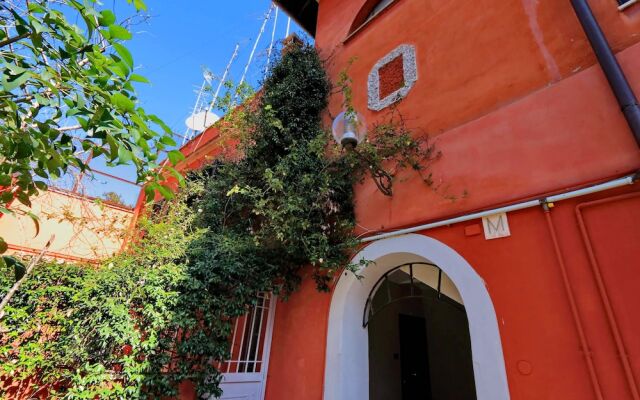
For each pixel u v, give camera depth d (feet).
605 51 9.32
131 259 14.30
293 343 15.85
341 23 23.15
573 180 9.30
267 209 15.40
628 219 8.16
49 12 5.47
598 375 7.58
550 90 10.73
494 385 8.93
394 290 25.40
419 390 24.67
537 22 11.90
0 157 6.48
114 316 12.35
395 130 15.05
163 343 13.30
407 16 17.66
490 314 9.68
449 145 12.94
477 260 10.59
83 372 12.51
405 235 12.91
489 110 12.21
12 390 12.00
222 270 15.06
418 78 15.44
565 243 8.98
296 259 16.81
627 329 7.50
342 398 12.66
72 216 20.29
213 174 23.34
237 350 16.81
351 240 14.32
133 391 12.28
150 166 6.63
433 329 26.73
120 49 5.76
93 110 5.72
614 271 8.02
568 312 8.42
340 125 12.89
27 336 12.53
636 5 9.74
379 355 22.85
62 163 6.19
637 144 8.20
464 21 14.51
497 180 11.03
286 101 19.81
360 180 15.74
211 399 14.60
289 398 14.79
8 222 22.11
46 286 13.03
